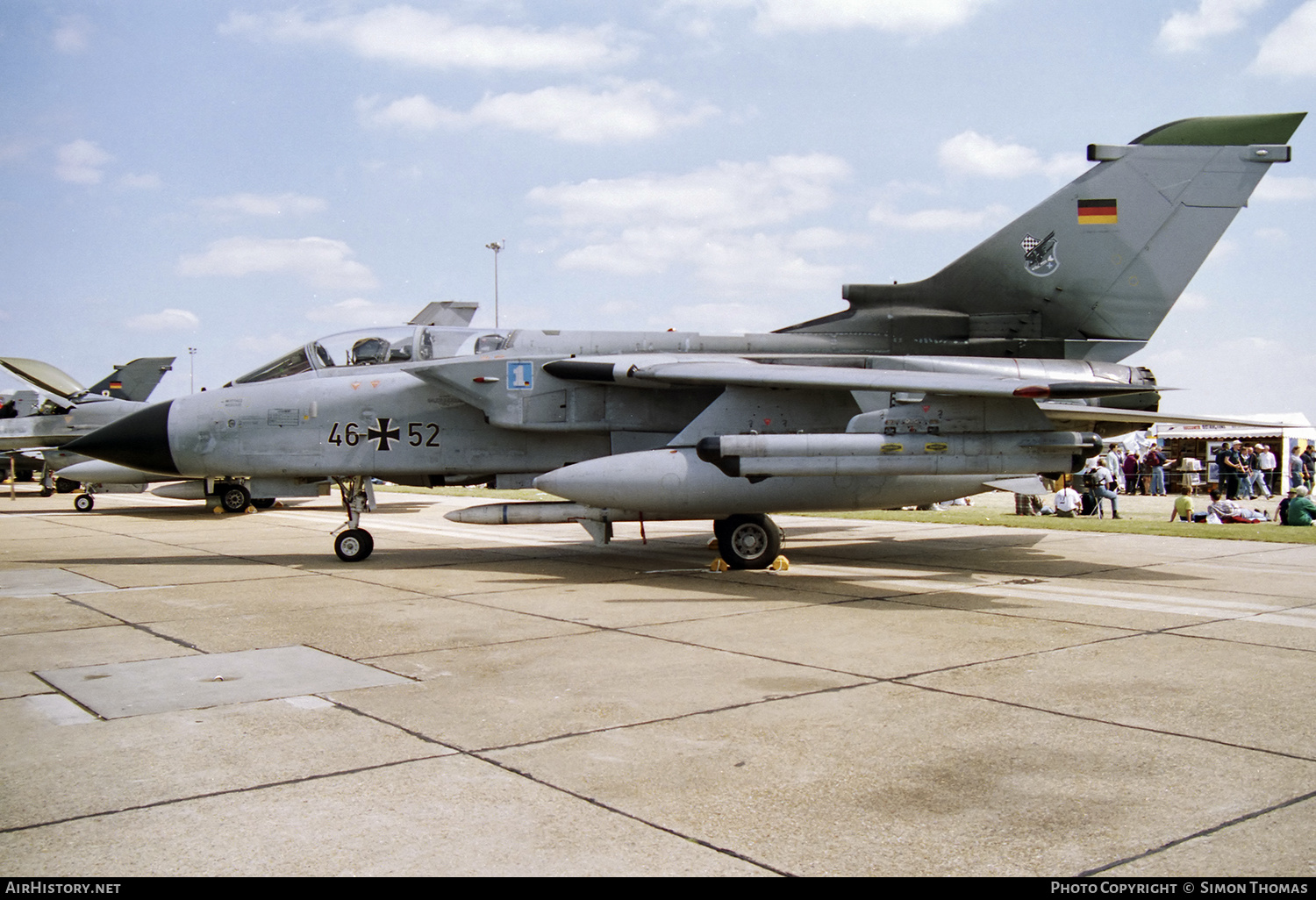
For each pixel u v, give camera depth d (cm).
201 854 344
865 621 805
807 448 999
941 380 971
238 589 1008
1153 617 823
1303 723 504
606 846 351
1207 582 1028
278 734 488
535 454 1218
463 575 1117
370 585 1030
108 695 571
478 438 1214
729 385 1129
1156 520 1884
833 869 331
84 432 2728
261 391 1216
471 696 565
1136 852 345
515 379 1166
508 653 685
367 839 358
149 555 1346
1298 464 3017
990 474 1000
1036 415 995
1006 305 1273
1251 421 1110
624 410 1195
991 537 1548
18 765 443
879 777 422
